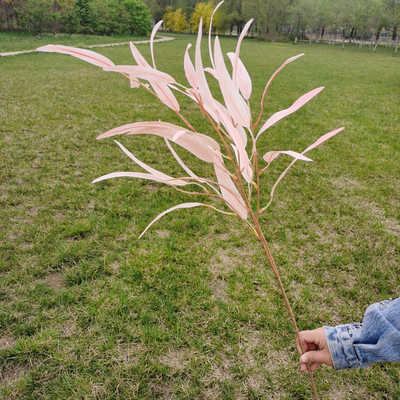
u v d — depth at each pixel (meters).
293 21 48.03
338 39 61.66
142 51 22.08
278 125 6.70
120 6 41.88
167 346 1.92
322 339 0.77
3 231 2.87
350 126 6.79
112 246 2.72
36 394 1.65
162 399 1.66
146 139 5.37
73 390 1.65
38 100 7.63
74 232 2.86
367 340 0.69
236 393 1.70
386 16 37.16
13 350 1.83
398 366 1.84
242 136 0.58
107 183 3.82
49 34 32.59
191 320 2.08
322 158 4.95
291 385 1.73
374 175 4.45
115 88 9.60
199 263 2.60
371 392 1.71
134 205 3.38
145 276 2.41
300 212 3.45
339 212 3.47
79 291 2.25
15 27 31.17
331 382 1.76
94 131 5.69
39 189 3.57
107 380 1.70
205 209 3.38
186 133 0.52
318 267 2.62
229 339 1.97
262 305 2.21
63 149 4.79
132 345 1.91
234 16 51.16
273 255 2.74
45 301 2.15
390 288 2.42
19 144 4.84
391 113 8.03
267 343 1.96
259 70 15.82
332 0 46.25
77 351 1.86
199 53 0.47
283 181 4.15
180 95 9.18
